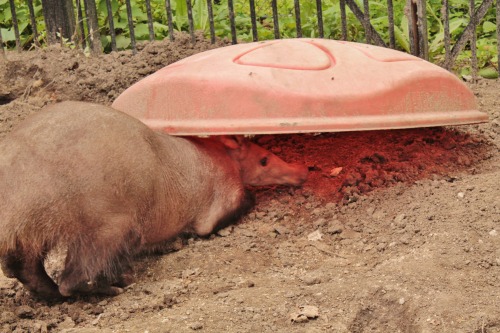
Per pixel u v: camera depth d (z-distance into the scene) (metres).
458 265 6.37
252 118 7.39
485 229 6.81
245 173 8.03
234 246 7.30
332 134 8.99
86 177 6.21
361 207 7.65
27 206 6.04
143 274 6.84
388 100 7.64
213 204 7.55
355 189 7.84
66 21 11.84
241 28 12.61
